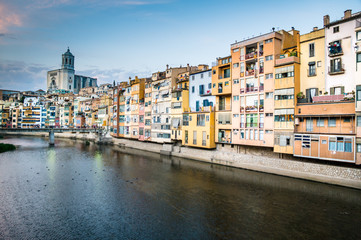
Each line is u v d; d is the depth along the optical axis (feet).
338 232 66.28
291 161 112.16
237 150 137.18
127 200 92.48
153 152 201.67
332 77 102.01
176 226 72.08
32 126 399.85
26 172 135.44
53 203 90.33
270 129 117.70
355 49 94.27
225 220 74.79
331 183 98.17
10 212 82.74
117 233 69.00
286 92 111.04
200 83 163.12
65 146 254.27
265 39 121.19
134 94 232.12
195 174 125.49
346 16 100.37
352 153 90.94
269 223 72.08
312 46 108.99
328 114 97.50
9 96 625.00
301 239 63.62
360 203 81.51
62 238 66.74
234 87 135.44
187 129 162.20
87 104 385.29
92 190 104.32
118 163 159.33
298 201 85.81
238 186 103.91
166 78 190.08
